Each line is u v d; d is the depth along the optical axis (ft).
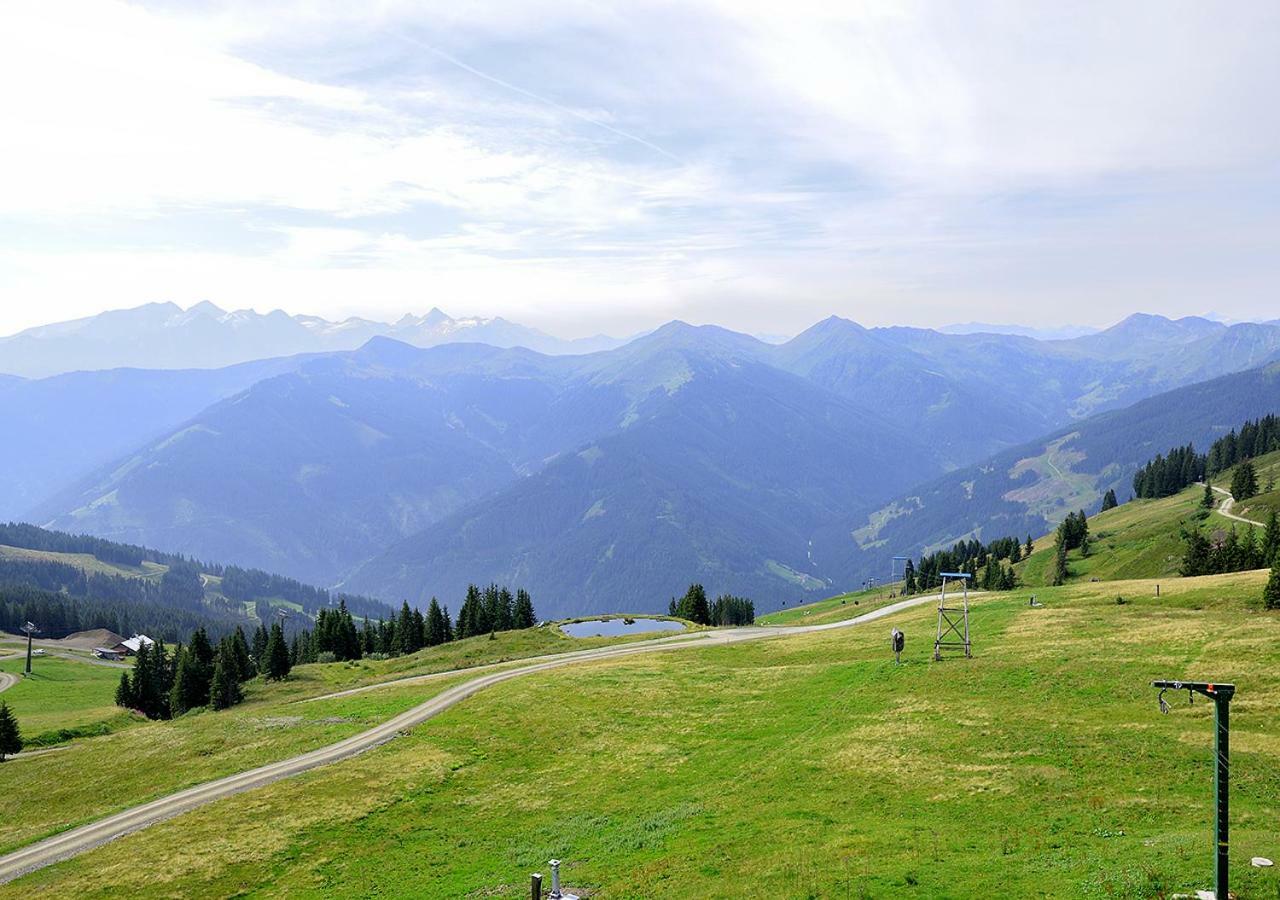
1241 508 574.56
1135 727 164.14
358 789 216.95
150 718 454.40
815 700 234.17
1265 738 150.41
